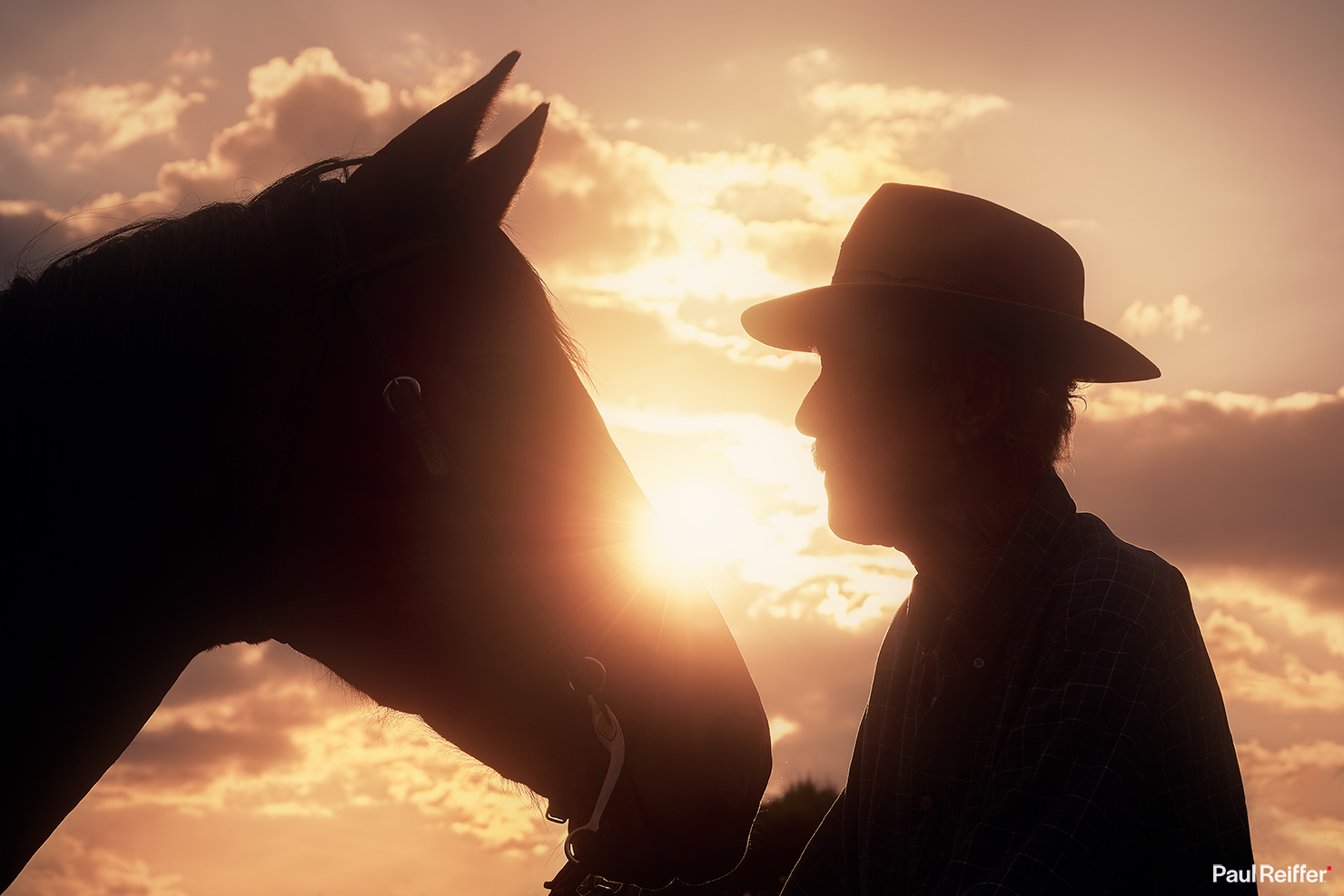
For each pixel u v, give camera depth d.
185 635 1.59
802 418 1.42
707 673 1.65
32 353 1.51
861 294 1.36
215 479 1.54
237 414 1.53
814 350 1.56
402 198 1.58
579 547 1.59
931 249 1.38
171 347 1.51
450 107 1.59
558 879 1.57
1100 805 1.06
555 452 1.59
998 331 1.34
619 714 1.61
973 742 1.31
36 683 1.48
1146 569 1.25
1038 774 1.11
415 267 1.57
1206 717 1.24
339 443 1.53
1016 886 1.02
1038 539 1.30
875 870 1.43
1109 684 1.13
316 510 1.54
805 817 4.46
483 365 1.55
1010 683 1.26
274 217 1.63
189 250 1.57
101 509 1.50
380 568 1.56
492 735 1.63
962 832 1.24
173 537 1.54
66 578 1.49
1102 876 1.05
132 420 1.51
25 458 1.49
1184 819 1.19
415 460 1.54
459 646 1.58
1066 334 1.35
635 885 1.65
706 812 1.62
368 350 1.54
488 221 1.64
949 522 1.35
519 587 1.56
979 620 1.30
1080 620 1.19
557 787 1.63
